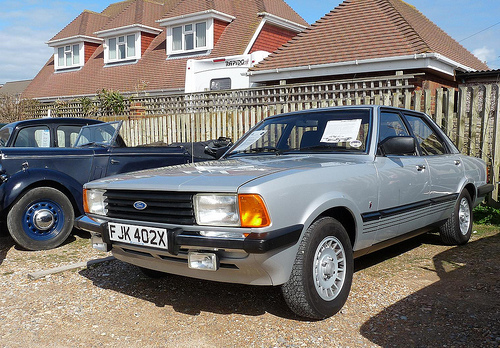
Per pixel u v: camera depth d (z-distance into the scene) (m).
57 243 5.76
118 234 3.54
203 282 4.37
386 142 3.98
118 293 4.11
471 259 4.86
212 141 7.32
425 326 3.26
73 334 3.29
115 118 15.12
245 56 14.10
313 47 13.73
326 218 3.40
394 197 4.08
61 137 7.09
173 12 21.80
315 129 4.44
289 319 3.44
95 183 3.86
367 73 12.32
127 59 23.30
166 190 3.24
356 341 3.07
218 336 3.20
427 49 11.42
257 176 3.16
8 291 4.22
